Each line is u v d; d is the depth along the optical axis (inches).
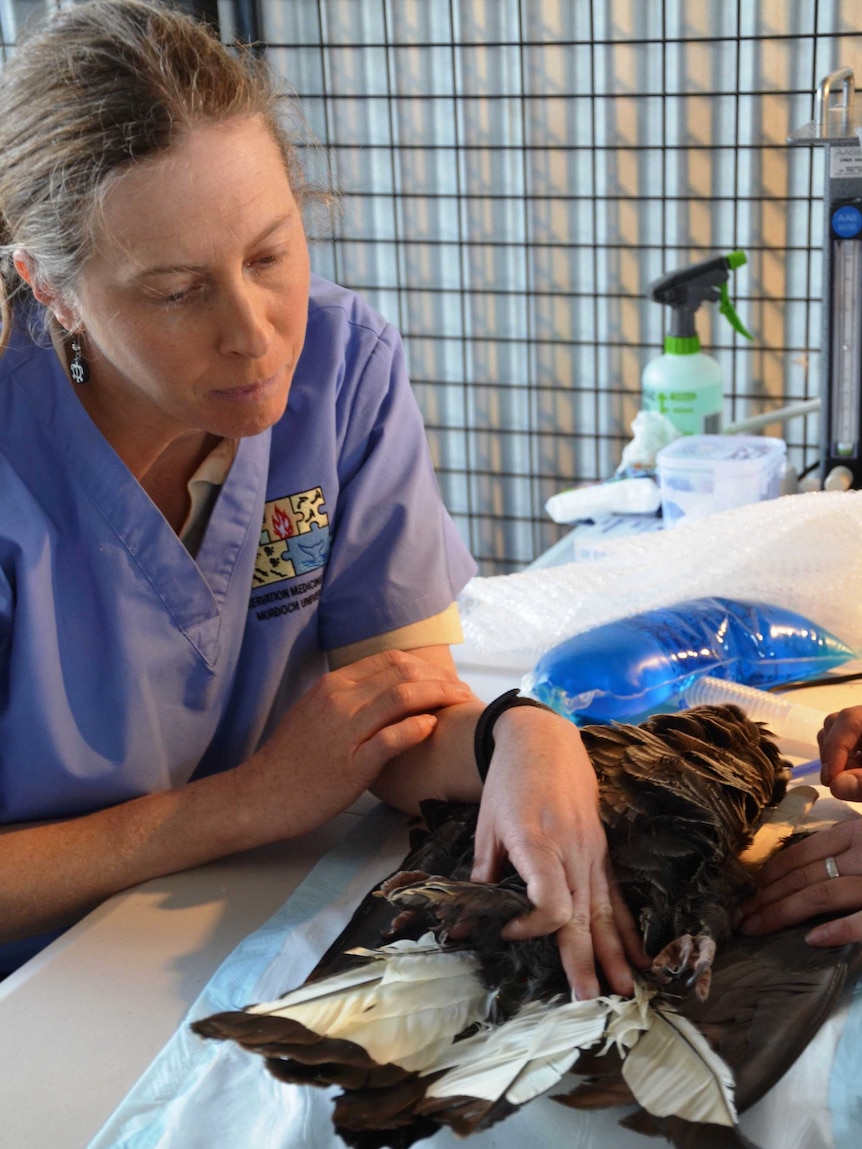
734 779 30.5
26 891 33.2
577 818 28.7
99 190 26.8
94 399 34.5
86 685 35.8
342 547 40.1
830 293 54.4
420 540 41.2
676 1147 21.2
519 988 25.5
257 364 29.2
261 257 28.6
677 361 64.9
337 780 34.0
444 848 31.5
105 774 36.1
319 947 29.1
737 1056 23.7
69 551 35.1
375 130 79.7
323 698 35.2
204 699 38.1
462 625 48.3
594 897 27.6
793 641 43.4
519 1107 21.3
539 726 31.8
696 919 27.0
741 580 46.6
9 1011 28.0
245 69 29.5
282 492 38.9
